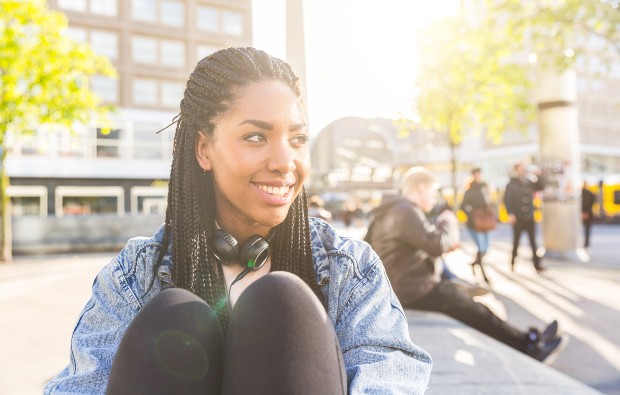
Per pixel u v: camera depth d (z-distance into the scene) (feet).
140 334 2.30
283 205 2.84
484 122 51.65
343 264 3.23
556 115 31.35
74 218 50.29
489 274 26.58
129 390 2.21
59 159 92.17
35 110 40.14
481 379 6.93
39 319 17.46
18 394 10.34
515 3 29.89
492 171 150.82
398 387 2.73
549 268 28.22
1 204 40.60
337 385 2.35
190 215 3.04
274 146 2.73
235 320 2.38
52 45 39.01
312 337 2.33
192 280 2.98
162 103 100.68
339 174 136.26
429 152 114.21
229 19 105.91
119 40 97.81
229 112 2.74
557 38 28.99
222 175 2.80
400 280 10.78
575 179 31.91
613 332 14.75
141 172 97.81
